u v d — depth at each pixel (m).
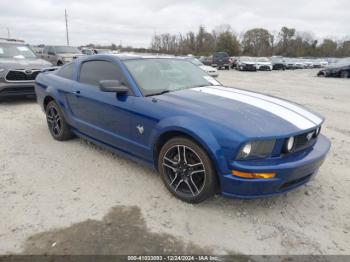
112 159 4.22
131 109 3.41
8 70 7.36
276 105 3.34
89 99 4.00
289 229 2.80
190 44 66.69
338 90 13.48
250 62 30.09
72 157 4.29
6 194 3.26
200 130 2.80
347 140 5.41
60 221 2.82
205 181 2.89
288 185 2.88
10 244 2.51
